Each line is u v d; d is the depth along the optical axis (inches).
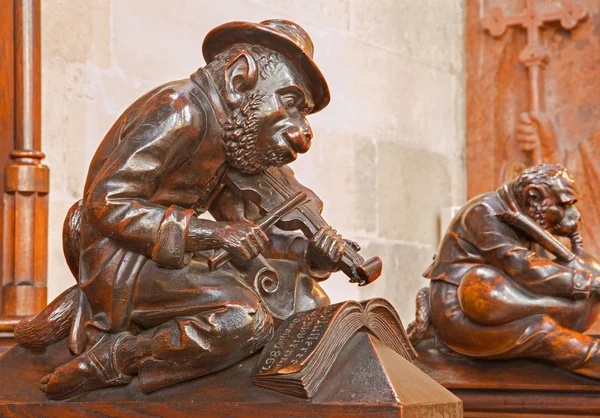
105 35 111.8
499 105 181.0
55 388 60.6
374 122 158.7
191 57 124.0
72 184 106.8
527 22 177.8
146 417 57.7
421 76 172.6
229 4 130.3
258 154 62.2
